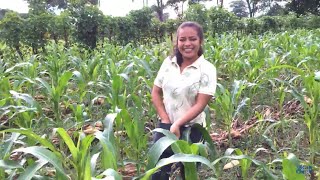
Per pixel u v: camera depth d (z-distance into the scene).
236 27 18.20
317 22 22.50
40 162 2.00
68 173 3.21
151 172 1.95
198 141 3.09
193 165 2.30
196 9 17.08
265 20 20.00
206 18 17.14
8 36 10.52
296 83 6.52
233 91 4.28
